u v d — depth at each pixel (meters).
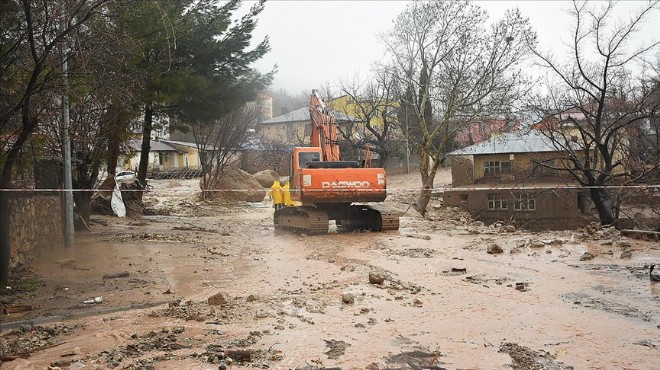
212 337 6.98
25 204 12.24
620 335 6.78
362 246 15.55
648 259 11.94
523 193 35.66
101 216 24.36
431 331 7.12
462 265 12.00
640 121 28.25
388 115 48.69
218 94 25.86
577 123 26.62
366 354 6.25
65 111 13.98
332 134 21.48
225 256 14.05
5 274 9.76
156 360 6.15
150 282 10.53
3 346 6.74
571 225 34.91
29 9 9.20
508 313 7.92
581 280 10.02
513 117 34.22
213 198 37.00
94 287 10.07
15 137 10.84
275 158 63.72
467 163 42.06
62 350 6.61
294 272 11.59
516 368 5.75
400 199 40.50
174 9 21.39
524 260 12.41
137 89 15.71
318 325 7.46
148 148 28.86
